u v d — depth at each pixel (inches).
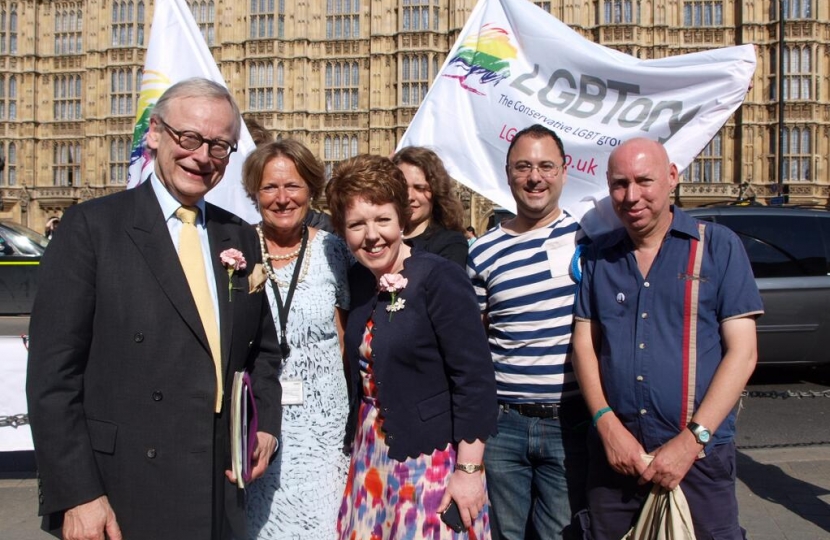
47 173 1662.2
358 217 132.7
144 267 115.7
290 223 153.0
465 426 130.1
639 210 140.7
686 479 137.1
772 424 352.5
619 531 144.0
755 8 1424.7
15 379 248.7
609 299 146.7
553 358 159.6
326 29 1544.0
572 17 1450.5
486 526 135.6
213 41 1561.3
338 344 155.5
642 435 140.2
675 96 215.2
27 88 1656.0
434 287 133.3
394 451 131.9
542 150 162.1
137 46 1585.9
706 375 137.9
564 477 158.2
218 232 130.2
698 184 1428.4
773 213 403.9
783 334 387.9
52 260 112.7
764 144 1429.6
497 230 177.0
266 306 138.8
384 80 1518.2
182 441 114.6
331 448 150.0
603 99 220.7
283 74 1533.0
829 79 1423.5
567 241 163.2
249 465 121.3
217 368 121.0
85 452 109.1
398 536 129.7
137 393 113.6
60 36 1657.2
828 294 386.9
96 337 114.4
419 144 233.8
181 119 118.2
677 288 140.2
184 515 113.9
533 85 227.3
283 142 154.9
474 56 233.6
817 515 219.3
